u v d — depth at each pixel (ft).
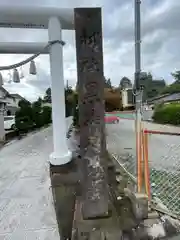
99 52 6.56
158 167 11.34
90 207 7.07
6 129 38.11
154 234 6.36
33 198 10.19
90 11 6.39
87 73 6.63
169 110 44.91
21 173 14.26
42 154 19.95
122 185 9.05
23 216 8.58
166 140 18.12
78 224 6.78
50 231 7.49
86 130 6.92
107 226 6.64
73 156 14.80
